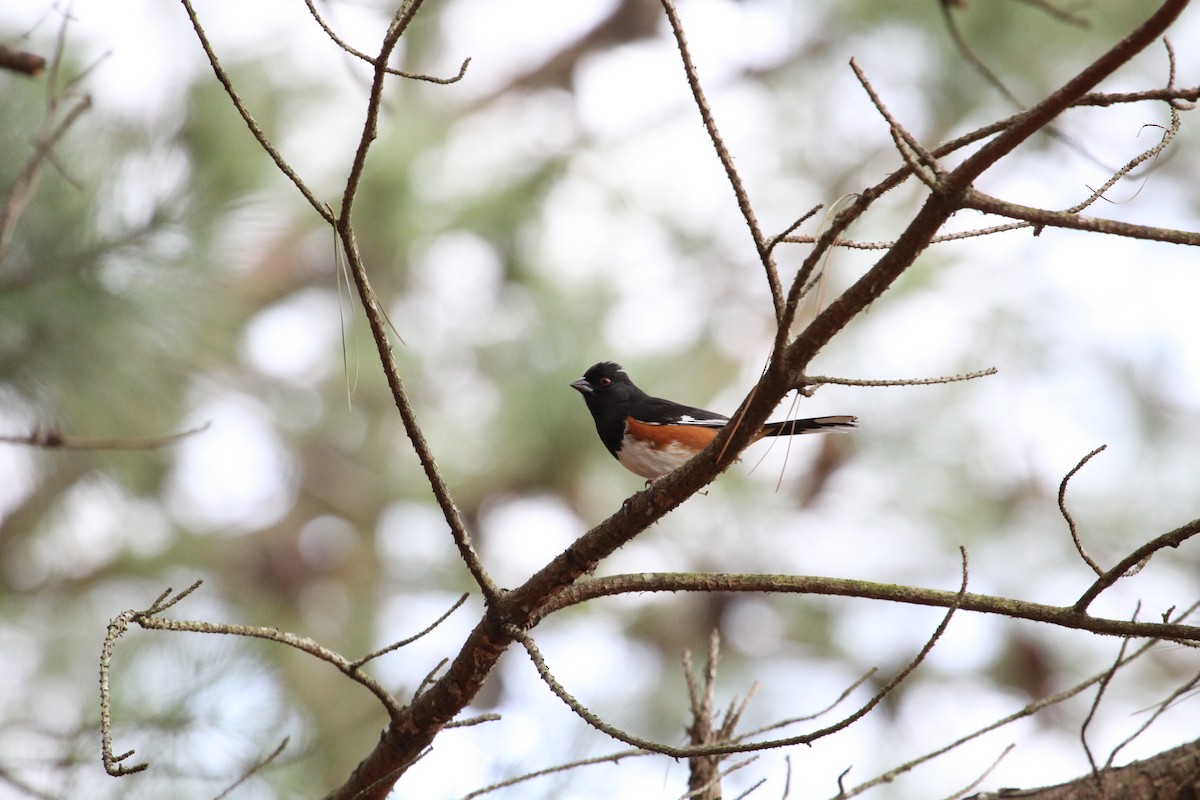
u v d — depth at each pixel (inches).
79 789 239.5
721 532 510.0
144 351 308.0
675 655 521.0
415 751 201.0
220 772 248.4
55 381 290.8
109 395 306.3
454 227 516.4
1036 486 498.6
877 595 181.9
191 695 249.9
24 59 195.6
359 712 438.9
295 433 533.6
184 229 301.0
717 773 215.3
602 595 192.7
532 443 484.1
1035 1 255.0
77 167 286.4
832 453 502.6
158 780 242.7
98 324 288.4
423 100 518.9
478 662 193.0
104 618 464.1
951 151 151.9
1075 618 171.3
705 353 533.6
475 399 508.7
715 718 223.0
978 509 498.9
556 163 546.3
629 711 355.6
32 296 278.7
